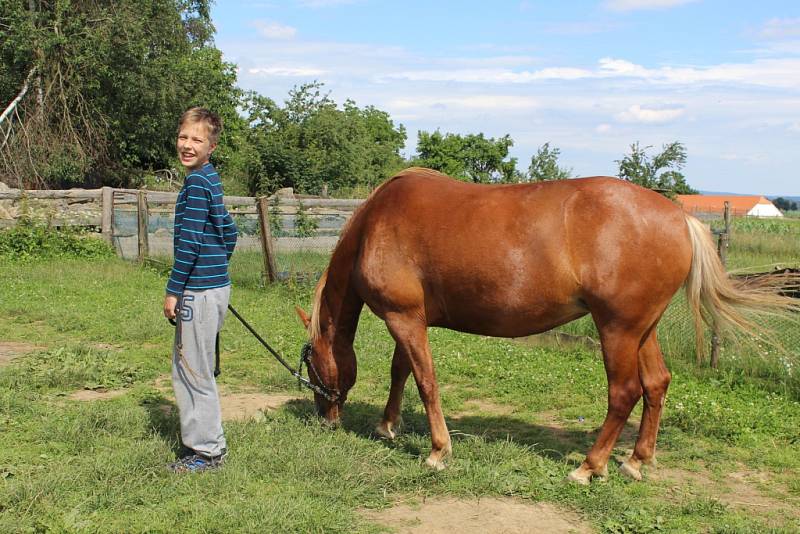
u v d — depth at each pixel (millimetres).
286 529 3580
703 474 4691
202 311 4238
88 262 13781
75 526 3500
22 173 23469
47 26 23609
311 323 5164
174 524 3625
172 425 5070
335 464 4371
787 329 6828
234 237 4457
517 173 15273
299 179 25453
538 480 4336
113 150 27125
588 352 7938
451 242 4473
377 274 4691
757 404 6047
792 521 3920
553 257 4289
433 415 4617
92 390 6191
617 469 4660
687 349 7430
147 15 25266
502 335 4668
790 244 20734
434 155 39500
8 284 11148
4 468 4184
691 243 4395
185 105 27062
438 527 3781
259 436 4871
